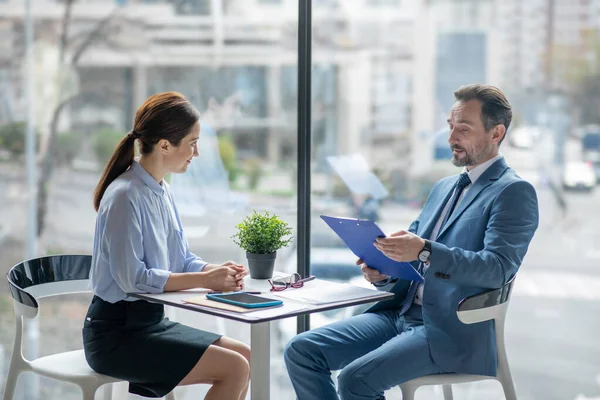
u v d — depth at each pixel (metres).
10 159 3.47
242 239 2.54
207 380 2.30
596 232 3.11
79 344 3.44
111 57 3.41
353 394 2.34
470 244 2.43
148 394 2.31
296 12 3.22
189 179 3.38
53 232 3.48
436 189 2.72
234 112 3.34
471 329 2.35
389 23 3.21
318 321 3.30
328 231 3.27
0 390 3.41
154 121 2.36
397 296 2.66
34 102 3.45
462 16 3.17
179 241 2.54
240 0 3.29
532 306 3.22
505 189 2.40
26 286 2.56
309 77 3.18
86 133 3.44
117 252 2.26
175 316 3.33
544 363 3.25
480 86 2.52
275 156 3.31
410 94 3.23
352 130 3.25
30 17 3.42
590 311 3.18
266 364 2.19
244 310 2.03
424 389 3.29
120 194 2.30
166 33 3.36
